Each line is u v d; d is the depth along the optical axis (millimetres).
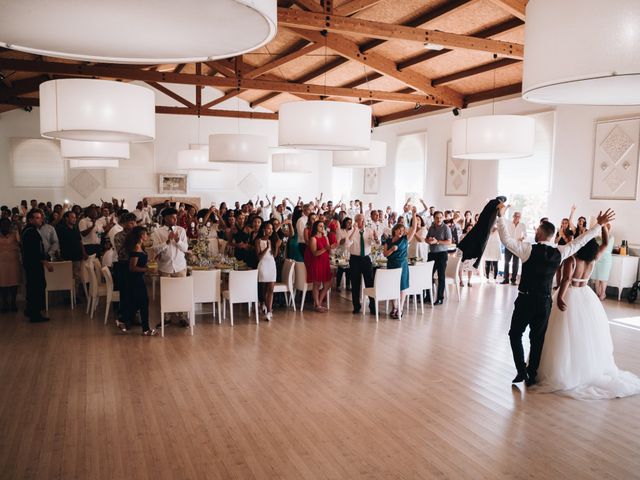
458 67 11320
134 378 4781
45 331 6355
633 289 8703
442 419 3988
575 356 4562
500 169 11602
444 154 13328
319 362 5305
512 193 11328
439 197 13523
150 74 10992
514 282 10336
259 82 11883
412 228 7301
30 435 3637
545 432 3789
